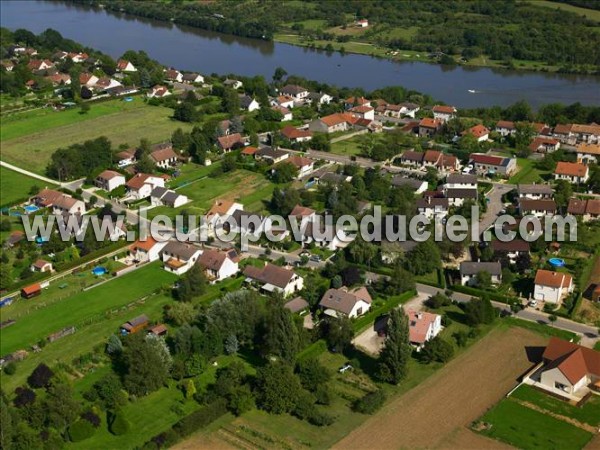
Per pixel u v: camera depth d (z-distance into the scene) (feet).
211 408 424.05
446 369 473.26
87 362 483.92
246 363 479.82
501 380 460.55
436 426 417.90
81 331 525.75
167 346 481.46
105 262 630.74
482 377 463.83
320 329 499.10
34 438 399.03
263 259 623.36
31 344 510.58
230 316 492.54
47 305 564.71
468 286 578.25
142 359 447.83
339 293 540.11
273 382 430.61
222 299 512.22
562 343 476.13
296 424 422.00
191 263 613.11
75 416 421.18
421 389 452.35
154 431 416.46
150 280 597.93
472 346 498.69
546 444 402.52
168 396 447.42
